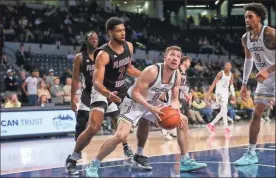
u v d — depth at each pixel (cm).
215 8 2836
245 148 632
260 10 434
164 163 491
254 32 442
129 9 2716
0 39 1429
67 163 433
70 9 2131
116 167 466
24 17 1786
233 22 2611
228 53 2327
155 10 2602
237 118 1313
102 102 418
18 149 715
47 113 938
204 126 1176
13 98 943
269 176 396
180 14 2730
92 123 413
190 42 2266
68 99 1028
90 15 2117
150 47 2005
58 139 894
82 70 469
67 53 1739
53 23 1900
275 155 539
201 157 534
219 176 399
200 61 1925
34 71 1054
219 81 895
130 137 884
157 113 383
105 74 418
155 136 893
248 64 478
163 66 394
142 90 393
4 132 865
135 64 1645
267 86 458
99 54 404
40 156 618
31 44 1647
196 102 1218
